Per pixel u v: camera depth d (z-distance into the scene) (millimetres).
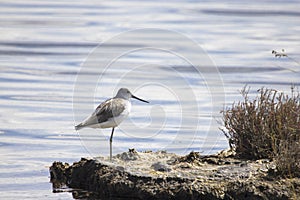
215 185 10984
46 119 18891
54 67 27359
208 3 50438
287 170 11203
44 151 15688
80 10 46250
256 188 10805
